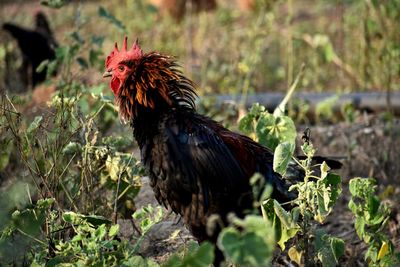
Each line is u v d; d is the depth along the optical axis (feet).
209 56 103.50
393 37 85.51
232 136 44.55
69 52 63.93
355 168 67.10
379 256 43.32
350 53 98.99
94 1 151.33
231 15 136.36
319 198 40.83
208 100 75.10
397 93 81.61
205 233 44.34
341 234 56.39
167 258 49.16
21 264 42.93
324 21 119.96
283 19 123.13
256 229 31.83
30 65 93.20
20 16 135.85
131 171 48.52
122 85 45.24
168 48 109.29
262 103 80.48
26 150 48.21
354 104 81.51
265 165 45.55
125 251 40.19
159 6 134.62
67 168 48.98
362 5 87.66
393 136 70.90
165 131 43.04
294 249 42.45
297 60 98.07
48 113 50.29
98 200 50.60
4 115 46.68
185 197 43.70
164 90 44.19
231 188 43.11
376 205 42.65
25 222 41.68
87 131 49.11
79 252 39.37
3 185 53.72
